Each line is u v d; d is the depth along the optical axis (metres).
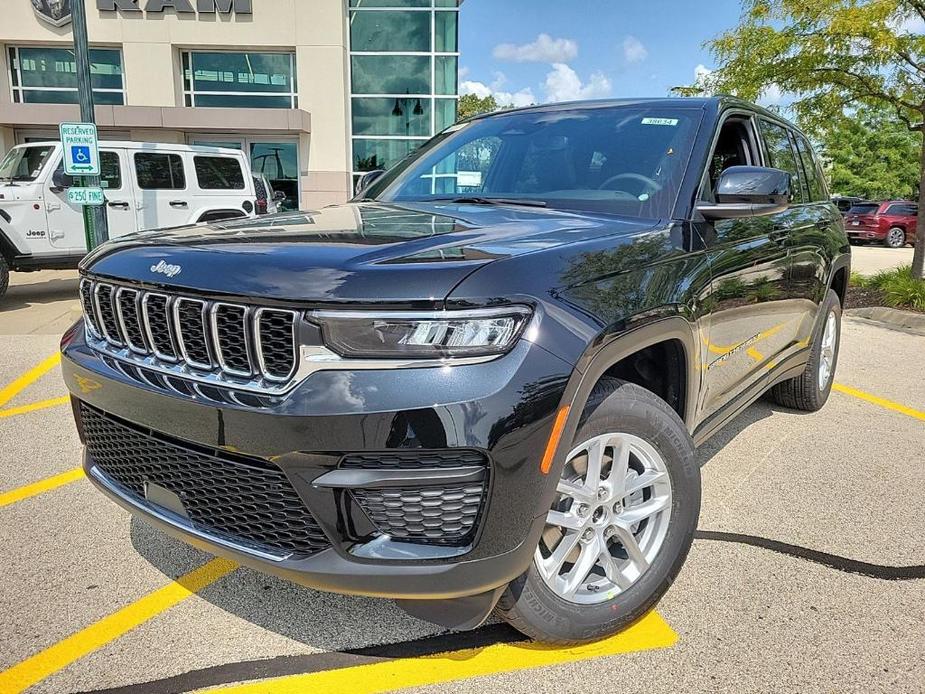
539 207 2.86
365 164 17.36
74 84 16.59
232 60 16.72
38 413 4.55
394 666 2.17
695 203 2.73
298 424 1.71
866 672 2.13
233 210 11.39
